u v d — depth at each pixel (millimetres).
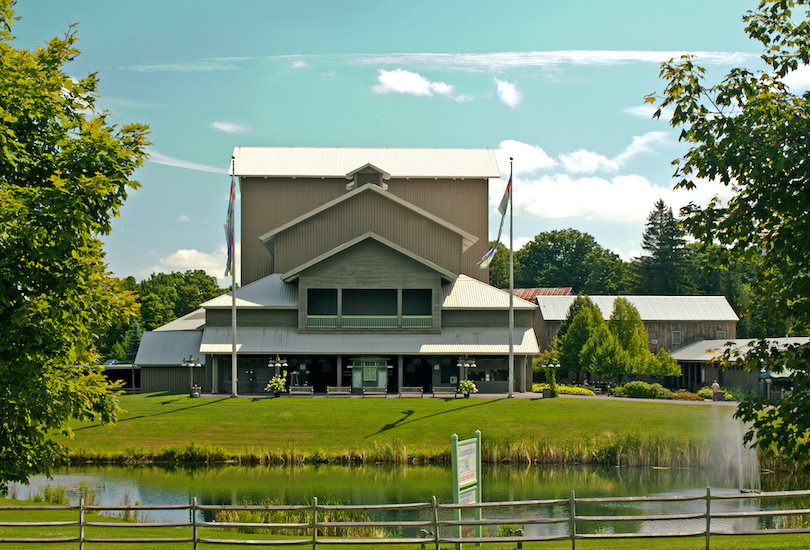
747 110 15945
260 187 77750
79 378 20875
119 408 21594
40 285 19531
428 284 64375
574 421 49344
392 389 65375
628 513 30609
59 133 20609
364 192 70188
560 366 76562
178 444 44750
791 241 15281
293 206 77688
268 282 68812
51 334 19344
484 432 47000
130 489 34812
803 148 14789
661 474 39312
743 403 16172
